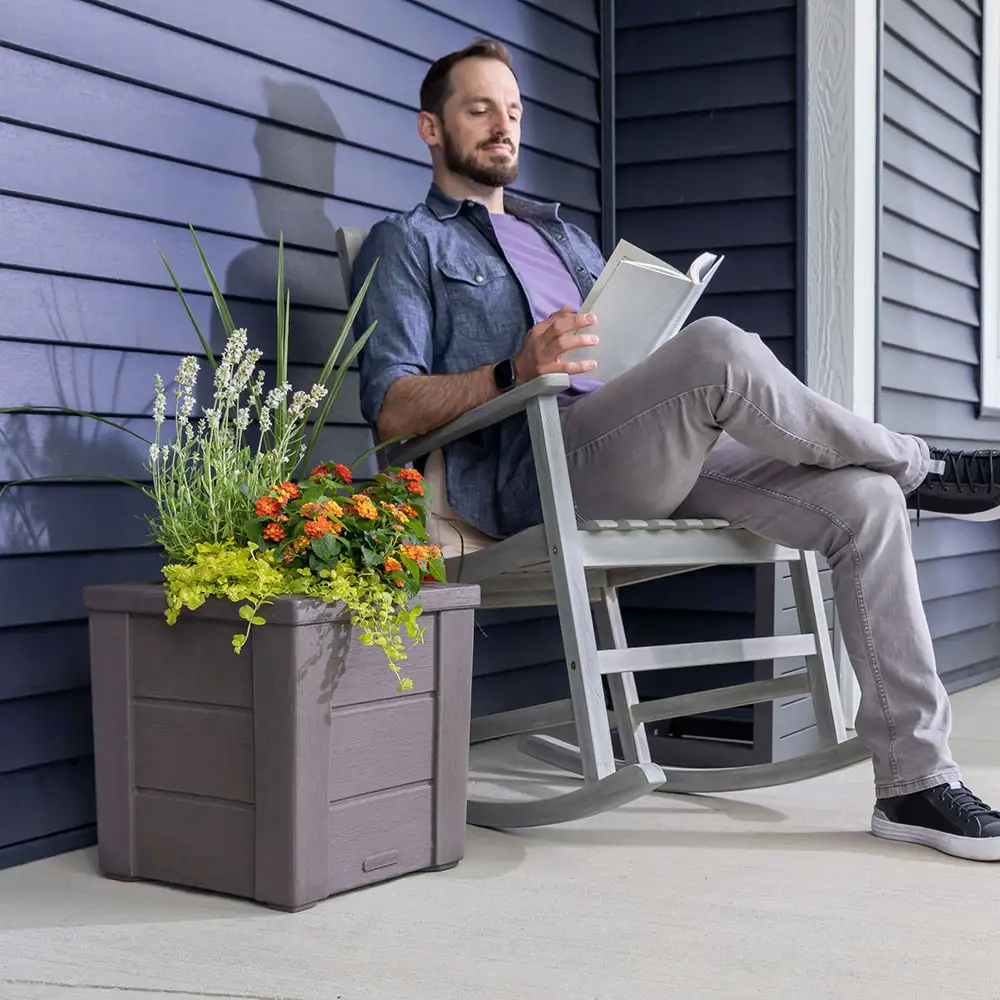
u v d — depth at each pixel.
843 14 2.72
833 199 2.73
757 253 2.80
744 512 1.97
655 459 1.90
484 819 1.89
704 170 2.84
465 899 1.54
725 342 1.79
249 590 1.47
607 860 1.73
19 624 1.73
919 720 1.78
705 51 2.84
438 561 1.73
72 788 1.82
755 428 1.82
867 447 1.85
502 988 1.24
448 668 1.68
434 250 2.12
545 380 1.80
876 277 2.80
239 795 1.53
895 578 1.82
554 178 2.81
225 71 2.04
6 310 1.71
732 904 1.52
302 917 1.47
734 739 2.64
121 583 1.74
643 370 1.88
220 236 2.04
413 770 1.64
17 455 1.72
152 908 1.51
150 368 1.91
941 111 3.47
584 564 1.83
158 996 1.23
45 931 1.42
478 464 2.06
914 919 1.45
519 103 2.25
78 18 1.80
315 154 2.22
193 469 1.75
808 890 1.57
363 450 2.31
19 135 1.73
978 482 2.01
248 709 1.51
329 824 1.53
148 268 1.91
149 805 1.61
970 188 3.69
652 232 2.89
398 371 2.01
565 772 2.36
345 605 1.52
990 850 1.69
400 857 1.62
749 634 2.71
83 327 1.81
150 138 1.91
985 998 1.21
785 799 2.11
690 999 1.21
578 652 1.80
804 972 1.28
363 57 2.32
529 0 2.73
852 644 1.83
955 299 3.60
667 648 1.95
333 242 2.26
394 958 1.33
